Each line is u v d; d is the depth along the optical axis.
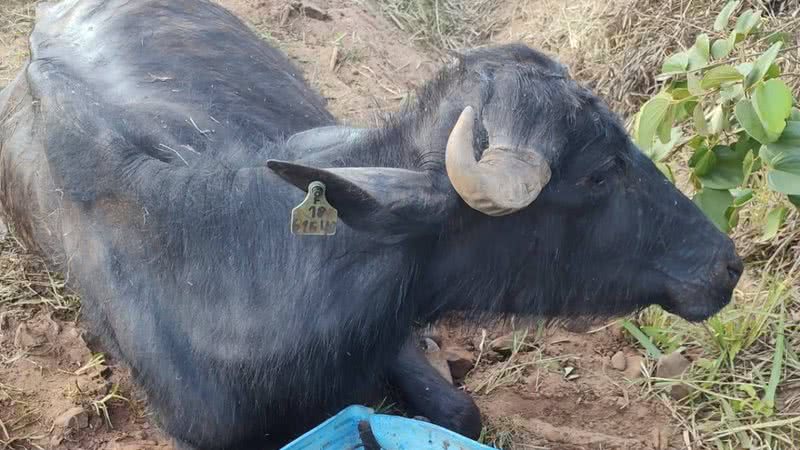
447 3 4.79
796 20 3.68
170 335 2.78
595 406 3.07
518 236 2.69
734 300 3.23
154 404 2.87
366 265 2.66
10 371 3.10
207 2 3.59
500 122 2.55
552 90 2.60
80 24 3.30
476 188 2.46
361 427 2.78
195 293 2.74
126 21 3.27
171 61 3.16
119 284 2.83
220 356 2.73
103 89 3.04
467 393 3.11
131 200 2.79
